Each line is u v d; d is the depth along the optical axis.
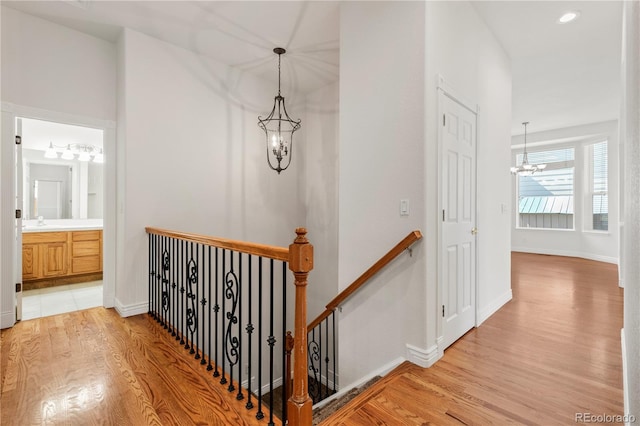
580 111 5.57
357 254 2.59
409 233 2.22
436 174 2.26
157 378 1.97
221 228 3.76
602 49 3.56
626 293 1.74
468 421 1.57
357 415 1.63
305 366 1.47
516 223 7.76
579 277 4.83
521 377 1.98
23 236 4.13
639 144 0.96
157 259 3.05
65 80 3.04
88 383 1.91
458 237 2.60
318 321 2.98
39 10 2.80
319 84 4.40
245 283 3.97
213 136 3.71
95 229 4.69
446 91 2.39
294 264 1.41
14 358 2.21
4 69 2.73
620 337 2.57
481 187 3.01
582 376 1.98
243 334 3.93
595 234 6.42
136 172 3.13
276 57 3.67
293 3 2.74
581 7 2.85
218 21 3.00
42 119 2.93
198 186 3.57
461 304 2.63
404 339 2.26
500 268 3.45
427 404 1.71
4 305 2.76
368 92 2.51
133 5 2.75
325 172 4.41
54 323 2.88
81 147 4.98
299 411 1.43
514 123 6.29
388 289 2.37
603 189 6.43
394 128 2.32
